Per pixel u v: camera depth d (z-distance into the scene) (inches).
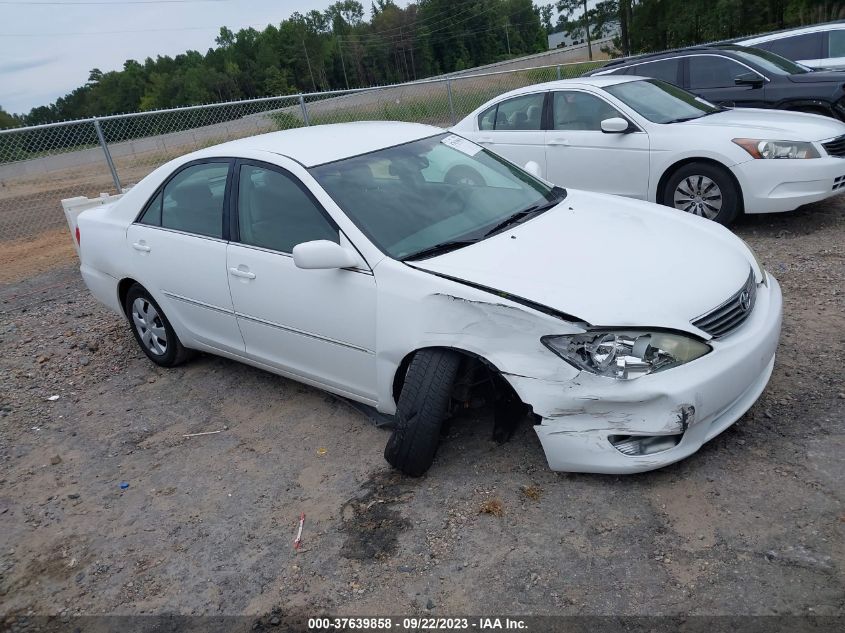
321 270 149.7
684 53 375.2
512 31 4815.5
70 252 413.1
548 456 127.0
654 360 116.6
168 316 196.7
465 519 125.3
